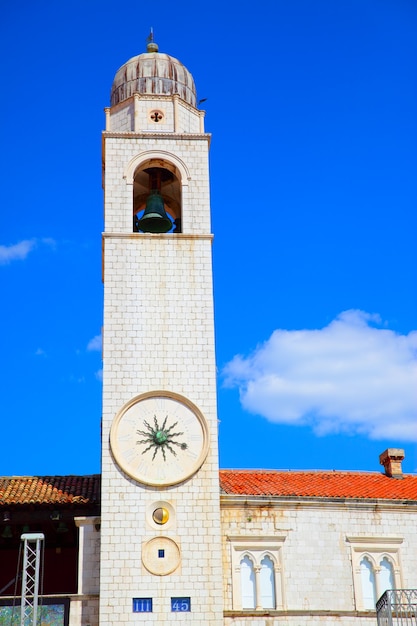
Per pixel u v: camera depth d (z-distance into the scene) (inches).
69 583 1863.9
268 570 1811.0
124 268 1927.9
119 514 1743.4
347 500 1870.1
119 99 2139.5
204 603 1692.9
